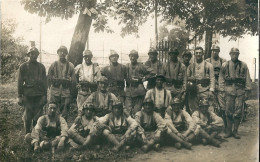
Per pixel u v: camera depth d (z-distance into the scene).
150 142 5.38
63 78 5.89
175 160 5.05
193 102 6.04
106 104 5.70
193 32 6.20
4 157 5.31
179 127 5.71
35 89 5.89
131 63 5.98
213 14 6.18
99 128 5.35
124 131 5.52
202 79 6.04
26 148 5.43
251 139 5.75
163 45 6.07
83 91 5.78
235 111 6.02
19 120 5.94
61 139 5.35
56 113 5.52
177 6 6.12
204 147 5.56
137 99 5.90
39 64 5.96
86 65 5.93
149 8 6.14
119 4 6.14
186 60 6.15
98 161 5.00
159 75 5.83
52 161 5.05
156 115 5.61
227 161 5.20
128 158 5.08
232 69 6.09
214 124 5.83
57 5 6.16
